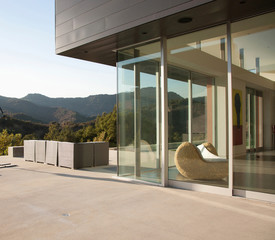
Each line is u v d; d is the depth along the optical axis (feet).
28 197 15.19
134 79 19.89
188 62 17.19
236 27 14.96
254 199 14.32
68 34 20.25
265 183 13.98
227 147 16.07
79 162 25.99
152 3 14.55
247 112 14.62
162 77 17.81
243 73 14.84
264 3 12.72
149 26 15.61
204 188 16.24
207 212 12.19
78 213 12.25
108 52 21.47
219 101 16.31
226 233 9.72
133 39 18.22
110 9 16.87
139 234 9.73
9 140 112.88
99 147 27.66
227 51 15.37
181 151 17.25
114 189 17.02
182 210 12.53
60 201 14.29
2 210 12.78
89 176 21.86
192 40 16.90
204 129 16.88
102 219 11.41
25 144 32.27
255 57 14.38
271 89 13.96
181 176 17.33
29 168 26.23
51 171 24.44
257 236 9.43
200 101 16.97
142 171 19.27
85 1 18.65
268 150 13.91
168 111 17.92
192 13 13.69
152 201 14.16
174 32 16.98
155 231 10.00
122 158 20.75
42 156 29.76
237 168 14.97
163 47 17.75
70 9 20.03
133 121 20.04
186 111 17.44
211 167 16.08
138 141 19.62
